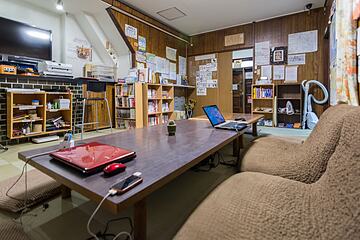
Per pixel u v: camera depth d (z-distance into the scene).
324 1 4.20
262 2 4.24
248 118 2.72
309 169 1.10
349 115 0.79
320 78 4.54
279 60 4.95
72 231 1.15
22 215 1.30
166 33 5.53
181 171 0.92
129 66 4.73
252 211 0.75
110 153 1.03
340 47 2.17
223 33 5.71
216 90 5.96
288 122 4.90
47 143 3.19
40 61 3.59
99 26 4.52
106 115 4.52
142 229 0.91
